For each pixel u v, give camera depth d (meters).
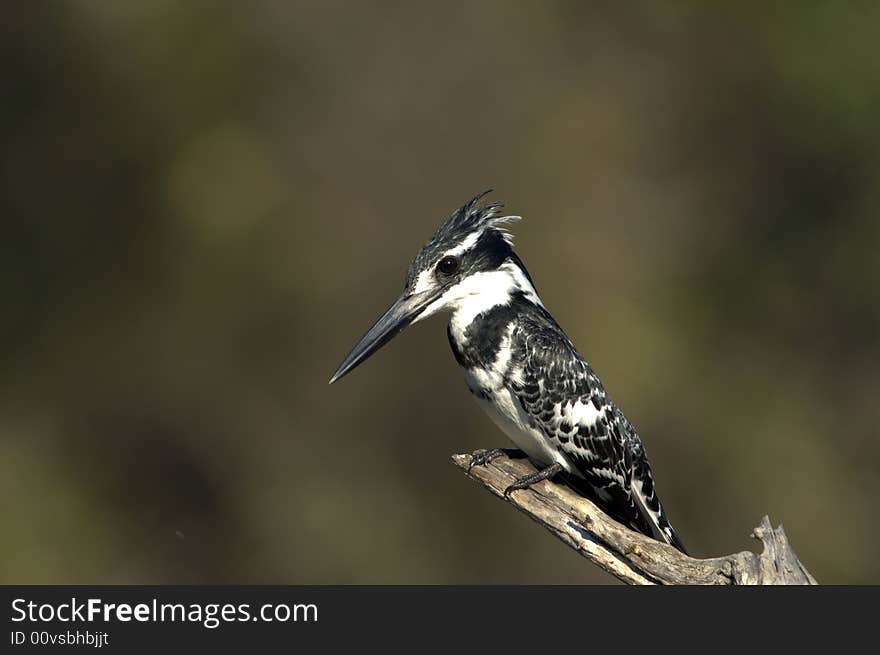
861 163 16.28
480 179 15.55
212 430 15.10
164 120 15.87
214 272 15.42
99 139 15.89
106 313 15.54
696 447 14.58
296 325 15.16
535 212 15.42
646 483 7.42
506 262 7.27
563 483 7.37
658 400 14.62
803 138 16.38
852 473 14.97
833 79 16.33
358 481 14.50
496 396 7.14
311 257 15.28
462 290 7.16
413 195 15.52
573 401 7.03
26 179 15.74
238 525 14.64
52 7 15.99
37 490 14.62
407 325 7.19
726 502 14.43
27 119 15.88
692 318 15.32
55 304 15.56
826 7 16.42
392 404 14.71
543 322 7.15
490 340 7.09
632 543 6.32
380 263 15.25
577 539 6.71
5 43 15.87
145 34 16.00
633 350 14.70
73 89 15.97
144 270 15.59
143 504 14.92
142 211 15.75
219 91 15.91
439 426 14.57
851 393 15.55
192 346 15.30
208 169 15.66
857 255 15.97
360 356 7.16
